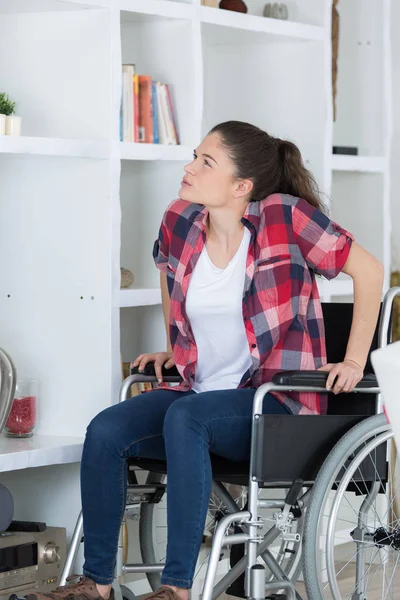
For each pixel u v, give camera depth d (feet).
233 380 9.87
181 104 12.39
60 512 11.64
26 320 11.75
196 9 12.21
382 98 15.53
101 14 11.22
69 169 11.39
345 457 9.28
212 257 9.71
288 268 9.50
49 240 11.56
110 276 11.17
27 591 10.54
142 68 12.63
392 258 16.46
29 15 11.61
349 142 15.80
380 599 11.96
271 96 14.29
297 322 9.65
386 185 15.40
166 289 10.72
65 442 11.02
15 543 10.41
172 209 10.14
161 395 9.86
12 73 11.76
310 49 13.97
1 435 11.35
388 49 15.49
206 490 8.81
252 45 14.34
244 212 9.62
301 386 9.12
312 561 9.23
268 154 9.77
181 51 12.30
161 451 9.77
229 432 9.11
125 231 12.88
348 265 9.60
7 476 11.95
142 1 11.56
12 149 10.25
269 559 10.06
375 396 10.06
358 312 9.68
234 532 9.93
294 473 9.17
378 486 10.00
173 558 8.71
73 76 11.41
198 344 9.86
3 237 11.85
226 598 11.94
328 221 9.60
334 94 15.75
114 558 9.32
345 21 15.87
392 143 16.43
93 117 11.29
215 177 9.55
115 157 11.21
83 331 11.39
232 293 9.53
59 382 11.57
